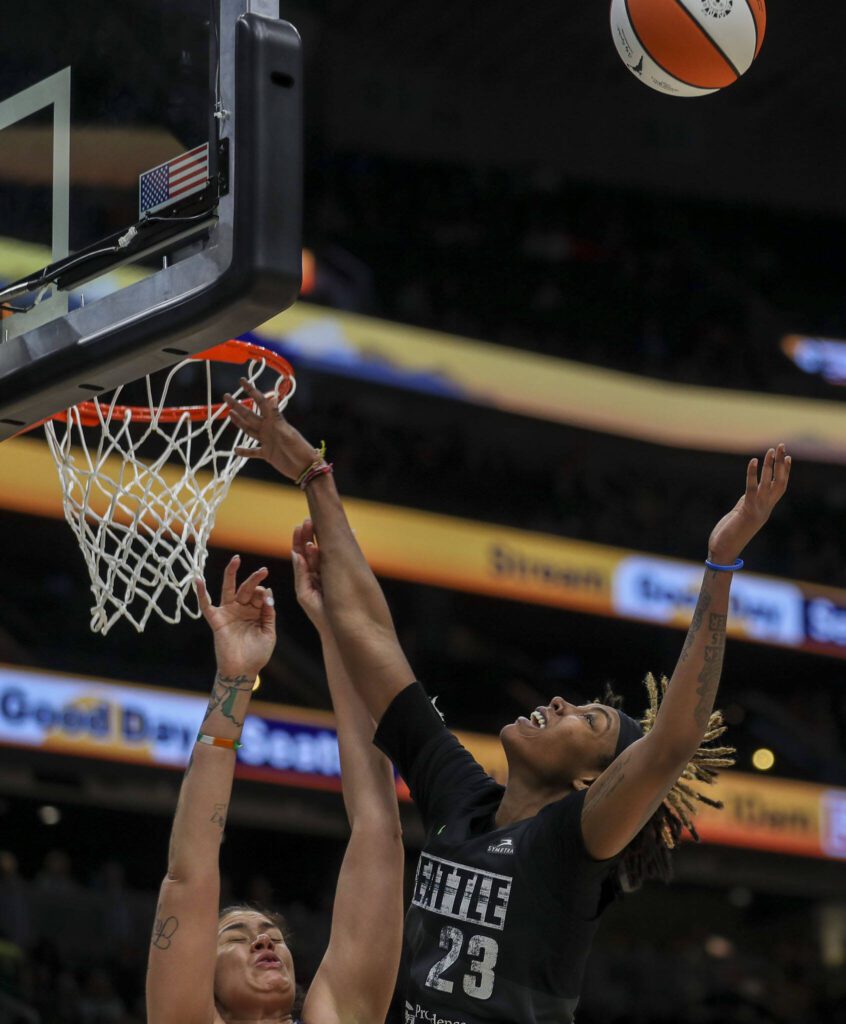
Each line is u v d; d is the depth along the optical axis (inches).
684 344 1011.9
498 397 890.1
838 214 1102.4
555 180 1077.8
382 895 161.6
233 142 142.2
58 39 169.6
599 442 944.9
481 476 913.5
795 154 1071.0
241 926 161.3
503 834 140.6
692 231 1121.4
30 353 160.1
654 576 884.0
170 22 154.5
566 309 998.4
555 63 1003.3
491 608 903.1
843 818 832.3
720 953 835.4
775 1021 770.8
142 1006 614.5
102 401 219.0
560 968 135.3
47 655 653.9
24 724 630.5
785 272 1135.6
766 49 970.1
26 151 169.9
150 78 155.6
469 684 845.8
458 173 1055.6
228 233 140.6
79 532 199.0
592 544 868.0
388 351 854.5
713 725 157.2
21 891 613.9
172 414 218.8
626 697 995.3
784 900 943.7
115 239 153.5
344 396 851.4
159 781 665.0
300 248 139.8
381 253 981.2
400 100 1007.6
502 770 785.6
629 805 132.3
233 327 143.0
